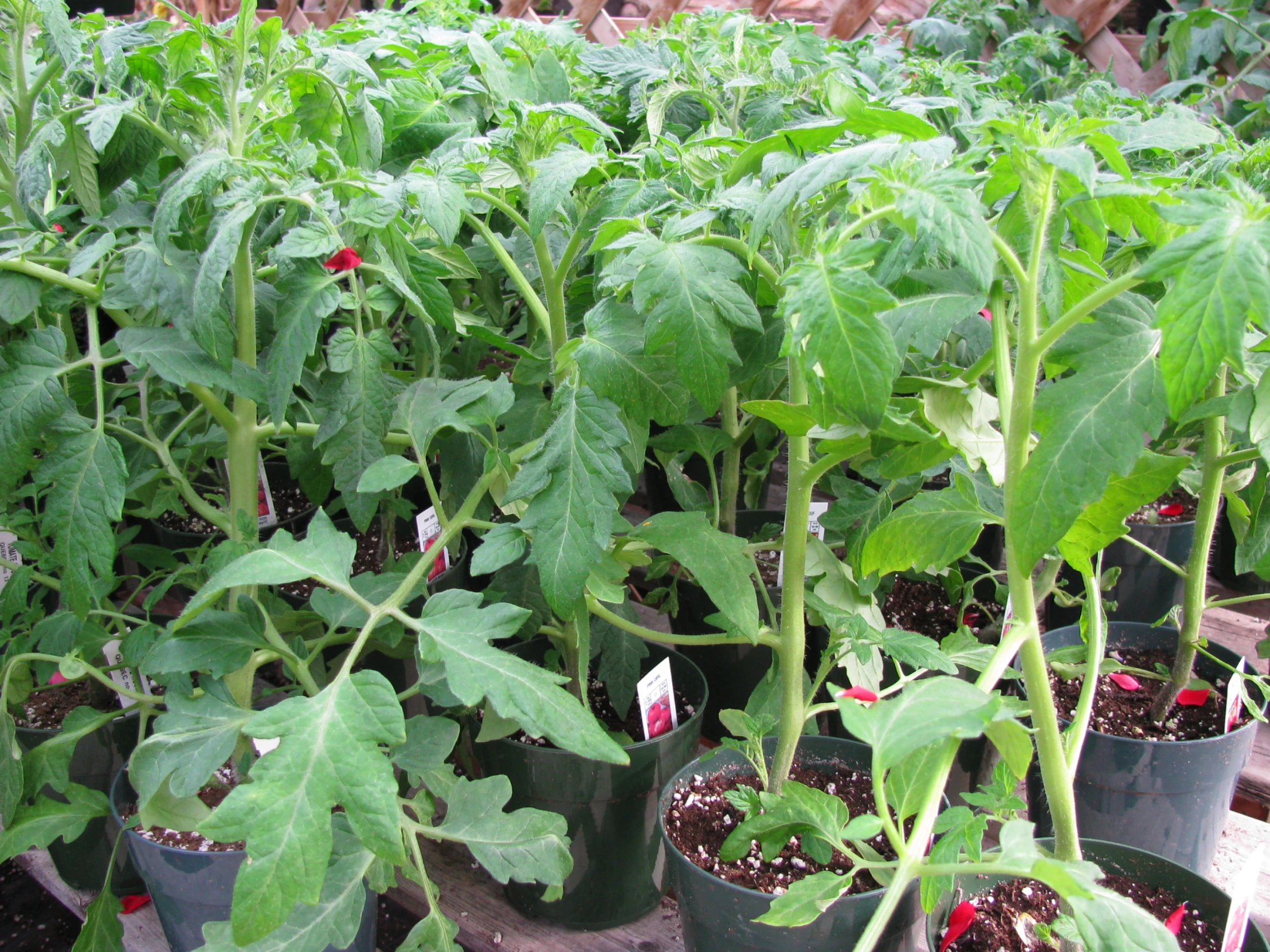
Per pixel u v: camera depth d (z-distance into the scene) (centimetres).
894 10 359
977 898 104
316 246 100
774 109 147
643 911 131
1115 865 104
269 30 112
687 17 204
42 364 107
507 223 165
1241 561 120
